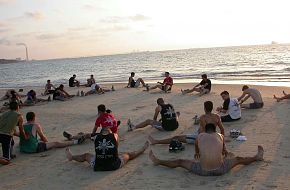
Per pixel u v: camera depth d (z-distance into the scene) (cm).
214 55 7262
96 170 488
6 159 552
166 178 445
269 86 1452
